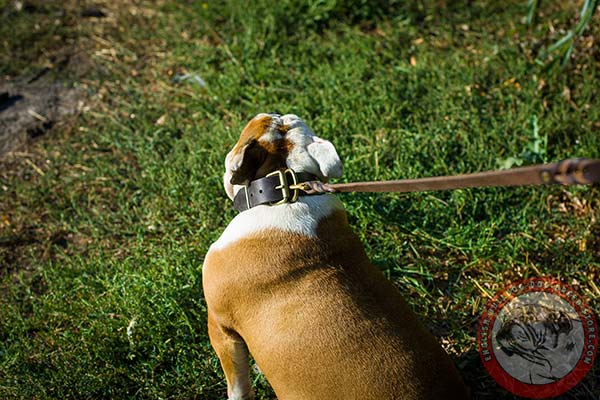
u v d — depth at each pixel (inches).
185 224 77.7
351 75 92.4
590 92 85.8
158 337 67.7
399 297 53.9
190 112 92.0
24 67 102.5
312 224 54.7
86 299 72.7
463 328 67.8
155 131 89.7
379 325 51.2
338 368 50.1
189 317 69.4
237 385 59.4
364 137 83.1
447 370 50.9
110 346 67.9
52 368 67.8
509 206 76.1
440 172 79.0
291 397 51.5
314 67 95.4
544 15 99.0
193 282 70.9
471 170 79.2
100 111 94.3
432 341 52.0
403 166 79.1
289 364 51.3
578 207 75.9
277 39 98.9
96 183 84.9
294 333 51.4
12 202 84.2
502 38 96.7
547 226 74.5
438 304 69.7
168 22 107.3
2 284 76.3
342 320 51.2
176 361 67.2
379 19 103.7
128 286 71.1
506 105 86.7
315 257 53.7
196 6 107.0
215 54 99.0
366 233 75.0
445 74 90.7
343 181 76.9
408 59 95.6
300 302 52.2
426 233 73.7
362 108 86.7
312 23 101.3
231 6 105.0
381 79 90.4
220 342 57.8
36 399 65.4
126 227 79.7
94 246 78.3
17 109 96.0
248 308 53.7
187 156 84.7
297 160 55.6
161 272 72.8
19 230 81.1
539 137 81.1
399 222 75.2
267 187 55.3
